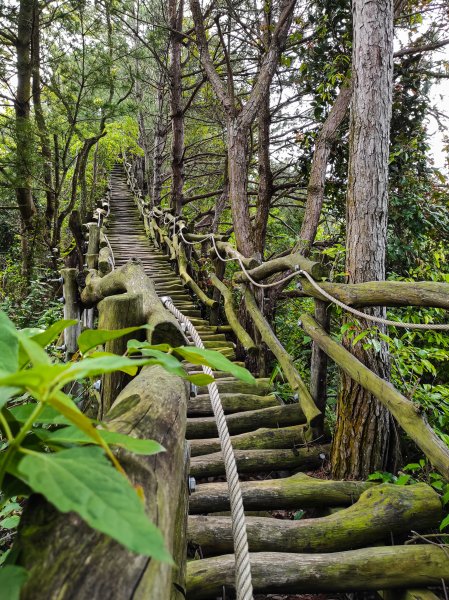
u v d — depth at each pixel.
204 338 5.12
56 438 0.44
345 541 2.05
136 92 16.20
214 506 2.34
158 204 14.20
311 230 6.06
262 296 4.64
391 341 2.69
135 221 13.74
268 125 7.13
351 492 2.44
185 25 14.94
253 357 4.67
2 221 14.83
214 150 15.34
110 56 10.96
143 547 0.28
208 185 14.80
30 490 0.41
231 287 7.08
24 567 0.34
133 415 0.65
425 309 3.41
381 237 2.74
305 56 6.67
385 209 2.76
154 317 1.41
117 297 1.47
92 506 0.31
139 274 2.23
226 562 1.86
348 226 2.83
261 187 7.19
